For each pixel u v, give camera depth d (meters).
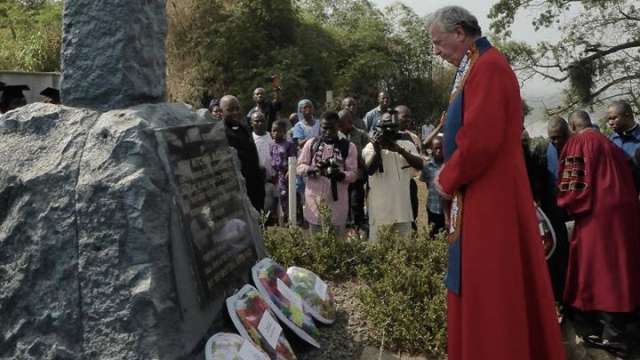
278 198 8.69
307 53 29.52
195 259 3.82
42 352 3.57
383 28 35.28
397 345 4.67
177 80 27.72
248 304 4.10
